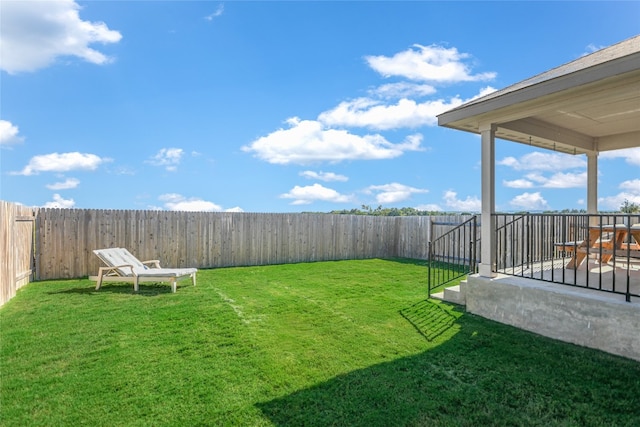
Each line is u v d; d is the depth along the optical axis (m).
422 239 11.51
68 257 7.88
